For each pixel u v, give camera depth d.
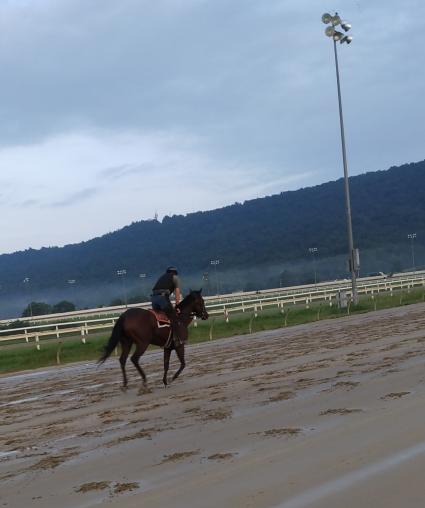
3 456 6.97
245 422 7.29
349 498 4.42
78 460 6.34
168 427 7.53
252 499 4.58
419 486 4.51
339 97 32.44
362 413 7.09
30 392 13.22
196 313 12.09
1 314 147.38
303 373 11.05
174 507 4.59
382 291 50.22
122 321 11.09
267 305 40.69
